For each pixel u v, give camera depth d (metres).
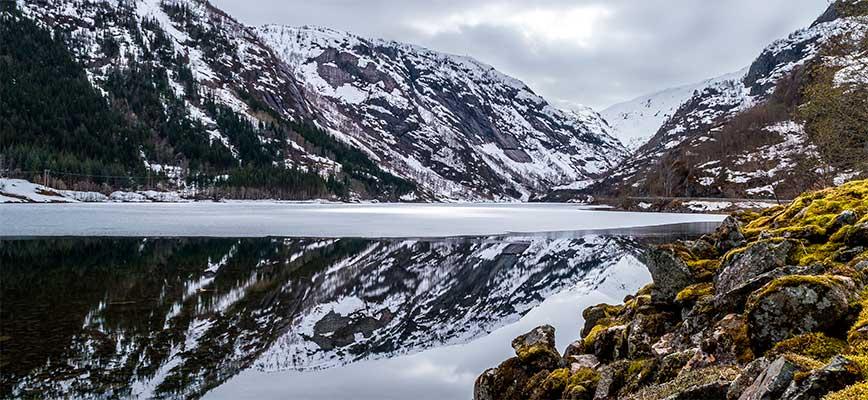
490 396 10.32
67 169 129.38
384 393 12.68
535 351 10.63
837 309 6.11
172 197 140.88
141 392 12.51
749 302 7.16
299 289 24.72
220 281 26.17
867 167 25.58
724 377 5.90
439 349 16.22
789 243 9.05
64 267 29.56
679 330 9.01
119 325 17.81
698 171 135.50
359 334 17.78
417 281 27.25
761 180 115.81
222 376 13.69
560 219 83.62
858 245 8.59
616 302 21.94
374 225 65.94
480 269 31.06
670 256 11.10
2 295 22.06
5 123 140.00
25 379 12.94
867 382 4.22
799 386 4.43
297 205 144.88
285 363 14.80
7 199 108.38
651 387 6.85
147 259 33.19
